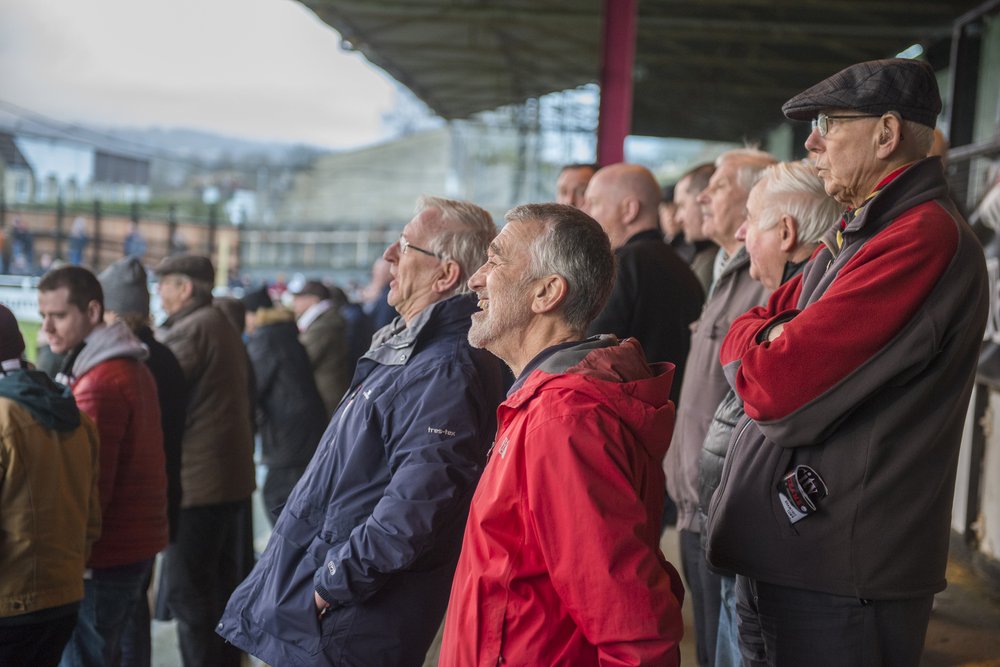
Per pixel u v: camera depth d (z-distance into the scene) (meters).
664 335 2.91
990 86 6.52
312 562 1.89
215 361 3.31
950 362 1.52
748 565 1.63
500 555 1.34
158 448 2.78
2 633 2.12
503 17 9.41
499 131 10.00
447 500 1.79
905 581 1.53
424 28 9.81
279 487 4.40
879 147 1.59
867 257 1.53
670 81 8.54
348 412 1.96
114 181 26.73
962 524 4.02
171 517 3.01
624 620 1.22
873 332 1.47
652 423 1.34
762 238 2.08
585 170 3.74
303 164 29.72
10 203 17.80
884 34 8.07
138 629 2.96
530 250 1.50
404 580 1.88
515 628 1.32
